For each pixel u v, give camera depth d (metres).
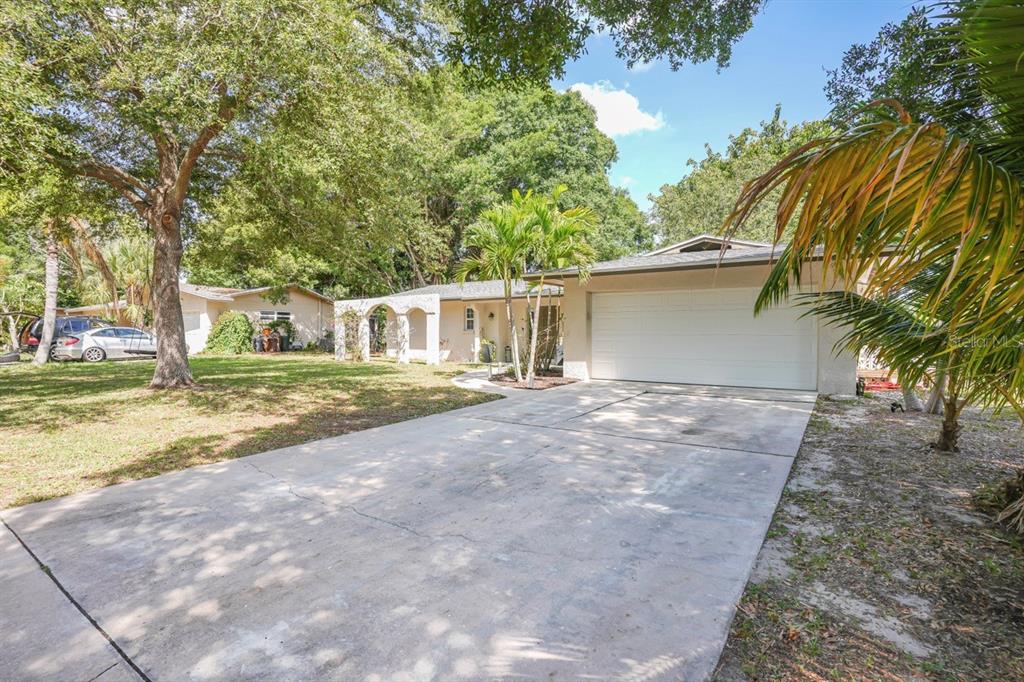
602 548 3.08
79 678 2.00
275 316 24.06
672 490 4.12
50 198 8.81
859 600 2.51
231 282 28.17
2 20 5.73
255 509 3.80
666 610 2.41
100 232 12.61
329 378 12.22
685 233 25.97
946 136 1.49
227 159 9.77
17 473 4.75
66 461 5.15
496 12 4.77
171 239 9.90
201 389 9.96
